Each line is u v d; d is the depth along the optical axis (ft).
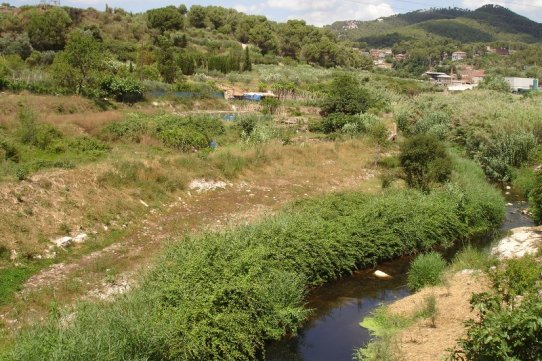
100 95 122.31
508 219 59.36
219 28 392.88
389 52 524.52
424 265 39.34
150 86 151.02
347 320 34.12
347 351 29.96
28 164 52.60
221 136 89.61
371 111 120.98
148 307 26.89
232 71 237.45
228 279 29.84
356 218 45.62
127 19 311.47
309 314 34.81
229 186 62.54
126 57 227.61
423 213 50.29
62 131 74.59
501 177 78.23
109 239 43.91
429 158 63.26
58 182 47.85
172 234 46.60
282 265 36.06
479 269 37.86
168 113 119.24
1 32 225.15
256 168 69.31
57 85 116.16
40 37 217.36
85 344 21.52
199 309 27.09
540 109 96.73
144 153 68.90
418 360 25.82
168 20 322.34
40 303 31.60
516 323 19.48
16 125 73.56
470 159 85.87
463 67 385.50
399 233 47.01
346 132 97.14
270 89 189.06
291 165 73.61
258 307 30.04
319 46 354.54
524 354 19.52
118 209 48.57
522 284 27.48
